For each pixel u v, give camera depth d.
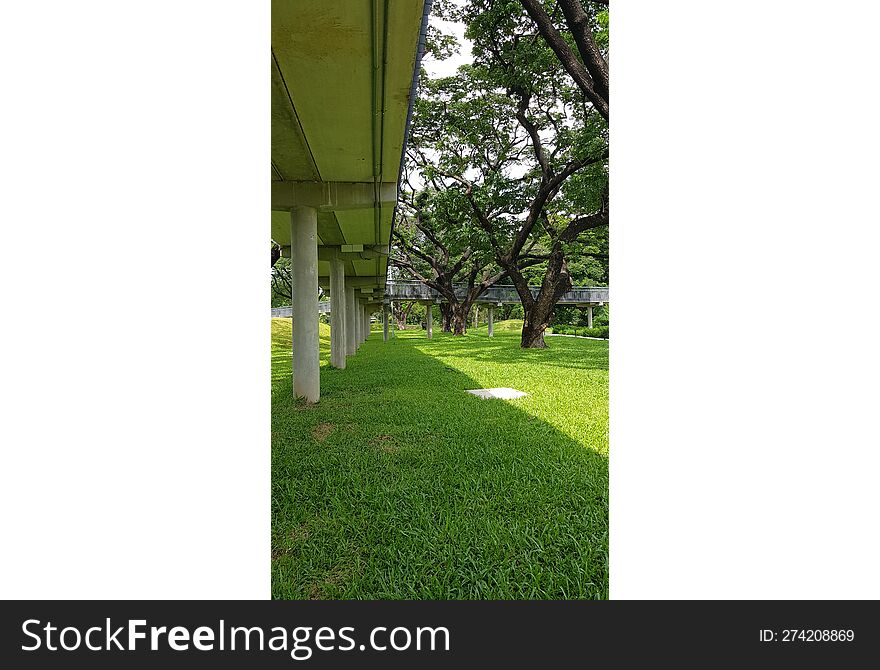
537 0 8.96
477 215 18.16
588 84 8.73
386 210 10.07
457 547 2.91
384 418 6.57
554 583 2.58
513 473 4.18
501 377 10.80
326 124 6.19
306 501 3.71
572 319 44.19
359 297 27.50
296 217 8.54
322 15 4.09
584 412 6.84
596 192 13.75
